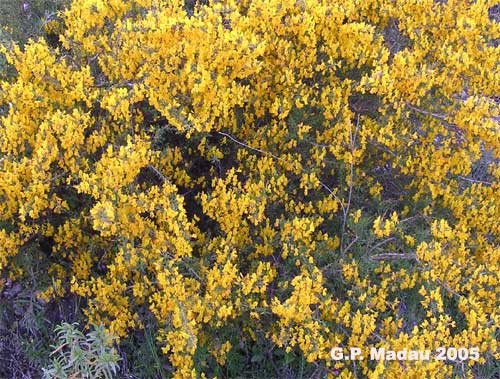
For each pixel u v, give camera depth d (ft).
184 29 10.32
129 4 11.82
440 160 11.89
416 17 12.43
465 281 11.05
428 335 9.38
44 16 14.10
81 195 11.27
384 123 11.76
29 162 10.02
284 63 11.42
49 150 10.07
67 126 10.03
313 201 12.21
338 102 11.30
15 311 11.43
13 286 11.53
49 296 10.92
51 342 11.11
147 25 10.49
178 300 9.54
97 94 10.72
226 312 9.52
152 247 10.35
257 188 10.75
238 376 10.98
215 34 10.50
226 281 9.74
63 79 10.75
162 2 11.80
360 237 11.05
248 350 11.32
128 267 10.10
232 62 10.52
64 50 12.89
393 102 11.69
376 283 11.22
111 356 9.07
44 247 11.76
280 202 11.74
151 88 10.50
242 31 11.19
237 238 11.12
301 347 9.66
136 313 10.52
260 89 11.54
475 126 11.35
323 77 12.16
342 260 10.77
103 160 10.05
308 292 9.52
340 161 12.00
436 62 12.21
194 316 10.11
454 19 12.38
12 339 11.26
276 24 11.14
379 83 11.08
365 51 11.60
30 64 10.56
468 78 12.12
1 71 11.66
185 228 10.00
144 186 10.93
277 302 9.57
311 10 11.26
